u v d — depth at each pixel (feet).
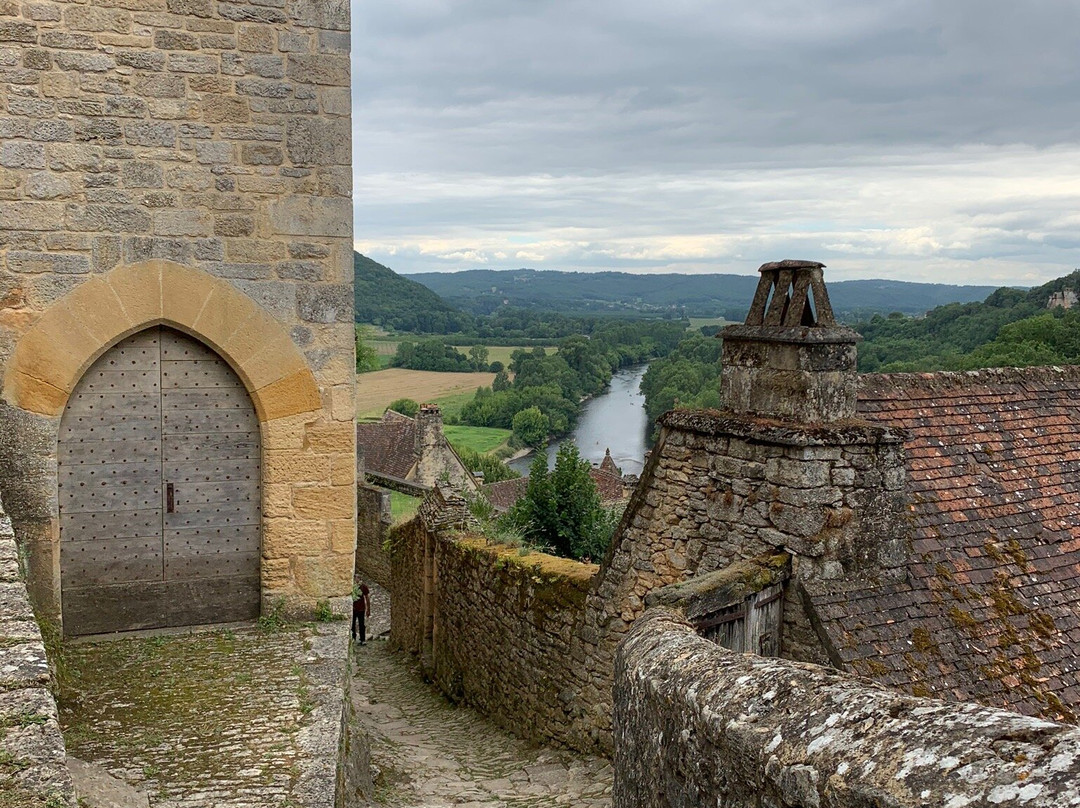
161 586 23.93
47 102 21.76
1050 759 5.75
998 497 25.57
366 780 23.03
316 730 18.03
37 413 22.13
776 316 23.86
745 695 8.96
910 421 26.78
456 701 39.37
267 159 23.21
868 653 20.65
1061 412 29.89
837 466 22.20
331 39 23.38
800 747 7.51
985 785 5.83
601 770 26.50
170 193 22.63
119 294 22.45
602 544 50.08
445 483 46.44
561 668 30.48
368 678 45.44
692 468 25.18
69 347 22.22
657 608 17.42
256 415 24.22
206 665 21.49
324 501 24.25
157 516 23.81
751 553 23.07
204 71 22.68
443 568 41.86
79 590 23.36
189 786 15.69
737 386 24.82
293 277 23.61
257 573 24.58
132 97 22.26
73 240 22.11
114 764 16.52
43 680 10.12
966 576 23.04
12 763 8.66
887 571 22.57
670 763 10.23
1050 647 21.95
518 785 26.25
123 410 23.43
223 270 23.11
